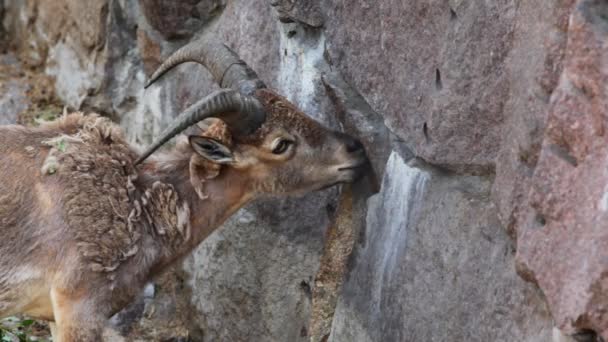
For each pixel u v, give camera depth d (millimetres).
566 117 6488
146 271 10398
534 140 6996
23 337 12750
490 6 7652
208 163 10352
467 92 8000
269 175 10289
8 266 10094
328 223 10609
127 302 10422
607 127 6152
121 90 14375
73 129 10406
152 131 13742
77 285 10062
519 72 7254
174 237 10461
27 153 10172
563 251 6508
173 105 13047
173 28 12797
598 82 6223
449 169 8477
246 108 9695
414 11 8680
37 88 16422
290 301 11148
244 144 10125
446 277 8312
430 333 8500
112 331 13148
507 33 7504
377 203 9711
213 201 10508
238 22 11656
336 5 9953
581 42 6332
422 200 8781
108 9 14211
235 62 10094
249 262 11516
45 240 10055
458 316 8117
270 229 11172
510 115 7410
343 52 9930
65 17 15484
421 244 8703
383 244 9477
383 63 9289
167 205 10367
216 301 12133
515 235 7328
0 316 10273
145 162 10531
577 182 6414
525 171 7152
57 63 16000
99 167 10148
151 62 13578
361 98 9930
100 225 10055
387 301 9266
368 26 9461
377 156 9734
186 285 12977
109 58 14375
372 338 9562
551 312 6742
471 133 8039
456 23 8094
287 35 10766
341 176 10055
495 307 7668
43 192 10070
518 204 7215
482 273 7863
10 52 17203
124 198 10195
